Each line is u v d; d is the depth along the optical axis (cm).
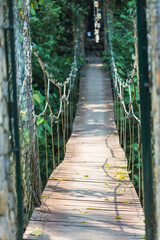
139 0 173
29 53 271
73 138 554
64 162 414
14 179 178
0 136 131
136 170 623
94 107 719
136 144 618
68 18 1074
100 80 879
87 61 1071
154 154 165
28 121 254
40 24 841
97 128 606
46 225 230
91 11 1223
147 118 175
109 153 456
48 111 666
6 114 138
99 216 247
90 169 379
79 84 858
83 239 209
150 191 174
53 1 919
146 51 174
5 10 170
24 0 253
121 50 928
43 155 628
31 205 267
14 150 173
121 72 770
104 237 211
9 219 136
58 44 1035
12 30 172
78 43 1034
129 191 303
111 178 344
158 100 132
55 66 812
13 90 174
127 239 208
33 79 747
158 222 150
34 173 266
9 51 173
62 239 209
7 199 134
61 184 325
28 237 211
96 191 304
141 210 258
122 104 510
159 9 128
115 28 997
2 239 127
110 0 1025
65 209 261
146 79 175
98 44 1185
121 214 250
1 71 134
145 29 174
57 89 784
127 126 717
